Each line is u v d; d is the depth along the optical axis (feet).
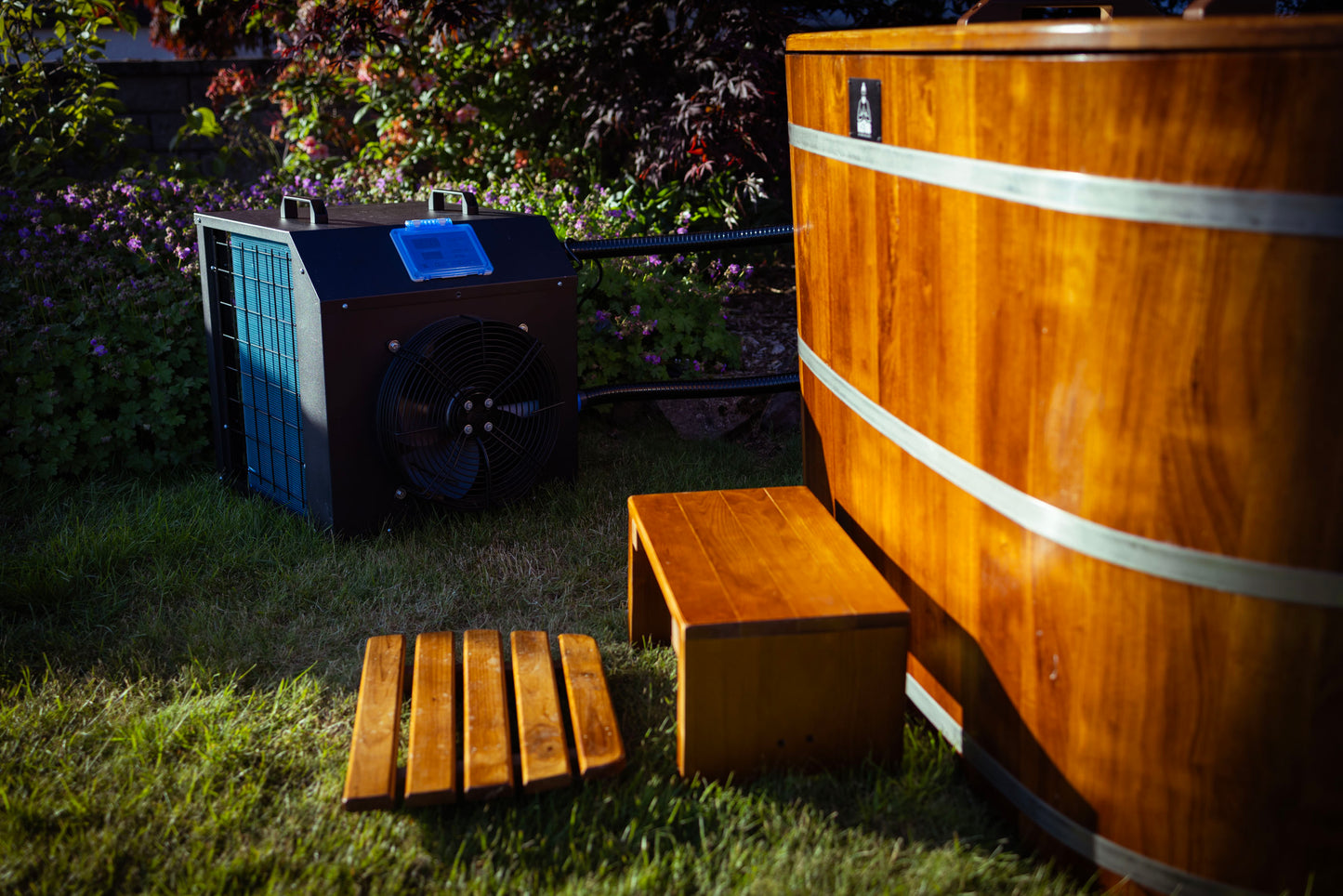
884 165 8.38
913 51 7.71
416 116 24.07
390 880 7.26
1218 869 6.62
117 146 23.02
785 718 8.18
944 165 7.50
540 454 13.98
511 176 22.82
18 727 9.07
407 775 7.96
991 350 7.29
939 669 8.60
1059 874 7.34
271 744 8.93
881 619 8.00
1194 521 6.19
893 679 8.18
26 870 7.36
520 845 7.48
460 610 11.59
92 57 22.99
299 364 12.66
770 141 21.34
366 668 9.55
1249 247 5.71
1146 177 5.98
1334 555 5.86
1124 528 6.48
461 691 9.97
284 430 13.50
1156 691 6.57
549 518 13.76
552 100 23.85
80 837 7.65
